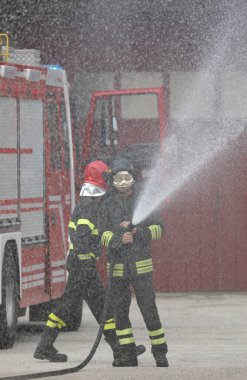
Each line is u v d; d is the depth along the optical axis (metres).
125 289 16.03
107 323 16.38
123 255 15.94
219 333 21.52
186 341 20.25
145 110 29.00
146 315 16.00
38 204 21.36
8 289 19.70
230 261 30.05
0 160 19.81
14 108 20.47
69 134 23.05
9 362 17.20
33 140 21.25
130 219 15.95
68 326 22.19
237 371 14.00
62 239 22.42
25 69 20.97
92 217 17.08
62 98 22.91
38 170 21.41
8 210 20.02
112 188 16.09
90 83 31.25
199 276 30.08
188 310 25.81
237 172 30.00
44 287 21.61
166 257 30.08
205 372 13.92
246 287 30.00
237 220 30.00
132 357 16.27
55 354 17.17
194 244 30.05
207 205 30.03
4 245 19.55
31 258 20.95
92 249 17.06
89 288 17.05
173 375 13.65
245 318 24.17
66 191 22.77
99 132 27.11
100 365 16.72
